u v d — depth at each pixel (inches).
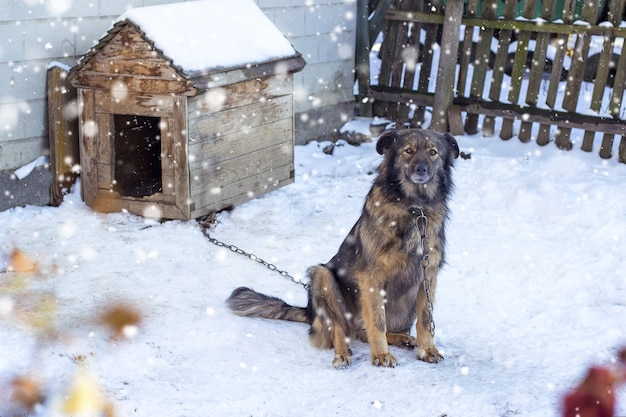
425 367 180.9
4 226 266.2
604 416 159.9
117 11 306.8
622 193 299.4
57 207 289.6
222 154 283.4
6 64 271.4
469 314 215.6
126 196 281.7
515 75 379.9
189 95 260.8
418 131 190.5
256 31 299.0
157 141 327.3
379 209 184.2
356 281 186.9
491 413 157.5
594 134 359.3
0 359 168.2
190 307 210.8
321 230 278.7
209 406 161.9
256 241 266.8
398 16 409.7
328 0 394.0
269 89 299.9
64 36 289.1
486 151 364.5
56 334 186.1
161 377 173.0
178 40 268.2
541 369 179.9
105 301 211.8
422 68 409.7
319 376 177.0
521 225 277.9
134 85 268.7
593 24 358.9
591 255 249.9
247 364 181.3
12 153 279.6
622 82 352.2
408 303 193.5
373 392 168.2
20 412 151.1
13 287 218.4
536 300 224.1
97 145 280.7
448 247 259.3
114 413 155.4
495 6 378.9
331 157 377.1
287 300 222.1
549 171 331.0
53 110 285.3
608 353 187.3
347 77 415.5
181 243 259.1
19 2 271.3
